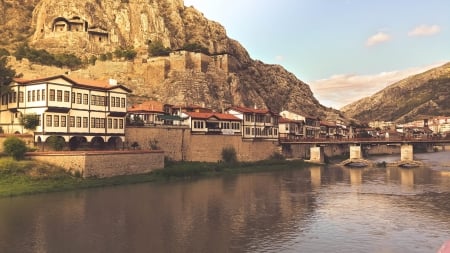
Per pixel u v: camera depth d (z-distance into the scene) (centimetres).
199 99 14175
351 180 8362
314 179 8519
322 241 3922
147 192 6525
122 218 4759
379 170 10419
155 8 18988
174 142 9800
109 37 17325
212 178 8538
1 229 4238
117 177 7525
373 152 18825
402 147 11581
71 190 6419
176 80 14350
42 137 7225
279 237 4059
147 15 18562
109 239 3941
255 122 12112
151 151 8438
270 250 3656
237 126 11525
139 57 15288
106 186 6956
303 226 4481
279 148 12794
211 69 15800
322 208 5447
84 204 5459
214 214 5050
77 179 6850
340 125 19325
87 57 15975
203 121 10569
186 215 4975
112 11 18375
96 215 4872
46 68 13175
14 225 4388
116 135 8488
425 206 5566
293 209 5372
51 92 7306
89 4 17512
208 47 19225
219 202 5819
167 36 18525
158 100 13738
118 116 8538
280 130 14400
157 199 5959
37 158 6912
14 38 18038
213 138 10731
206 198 6116
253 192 6719
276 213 5131
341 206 5581
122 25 18175
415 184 7706
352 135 18888
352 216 4969
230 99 15712
